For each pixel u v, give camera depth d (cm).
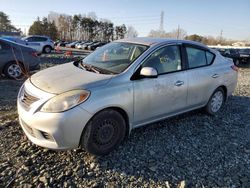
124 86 363
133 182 312
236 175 338
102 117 345
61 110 316
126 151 377
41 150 366
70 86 335
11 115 486
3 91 688
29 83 369
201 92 486
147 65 400
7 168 323
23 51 870
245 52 2397
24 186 294
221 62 539
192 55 479
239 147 415
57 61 1520
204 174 337
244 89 851
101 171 328
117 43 469
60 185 300
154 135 433
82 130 329
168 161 360
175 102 441
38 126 323
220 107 558
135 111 382
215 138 441
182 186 309
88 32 9294
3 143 381
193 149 397
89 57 463
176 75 436
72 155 358
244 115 569
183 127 474
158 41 442
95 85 343
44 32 7894
